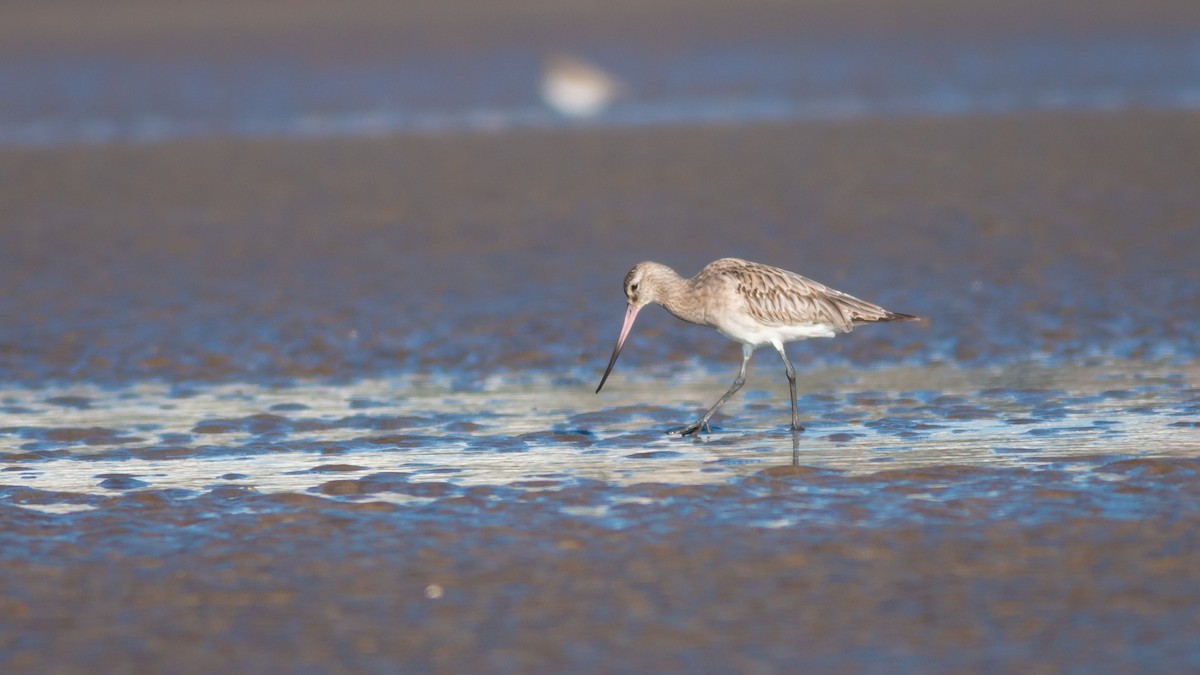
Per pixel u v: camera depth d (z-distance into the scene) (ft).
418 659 26.71
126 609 29.37
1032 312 57.41
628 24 189.26
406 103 135.33
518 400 47.67
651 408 46.24
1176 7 184.34
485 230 78.18
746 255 70.74
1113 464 37.19
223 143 112.68
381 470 39.09
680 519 34.01
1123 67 144.46
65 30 190.49
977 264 66.64
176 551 32.65
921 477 36.83
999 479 36.35
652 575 30.48
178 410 46.96
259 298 64.03
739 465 38.83
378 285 66.13
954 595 28.89
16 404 48.03
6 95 145.59
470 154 104.32
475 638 27.55
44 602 29.81
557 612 28.68
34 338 57.62
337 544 32.83
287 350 55.36
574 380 50.55
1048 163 91.81
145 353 55.16
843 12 194.29
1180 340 51.93
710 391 48.57
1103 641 26.55
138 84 150.61
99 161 104.53
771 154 100.01
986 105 123.03
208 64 163.53
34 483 38.45
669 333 56.90
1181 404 43.37
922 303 60.08
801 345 54.49
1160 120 107.34
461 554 32.01
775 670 25.85
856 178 89.81
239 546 32.89
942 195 83.35
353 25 191.31
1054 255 67.41
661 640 27.25
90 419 45.80
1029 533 32.19
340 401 47.91
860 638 27.07
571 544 32.48
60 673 26.48
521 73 151.74
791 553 31.50
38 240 78.07
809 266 67.97
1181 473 36.14
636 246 73.26
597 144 107.34
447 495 36.42
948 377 48.65
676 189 88.33
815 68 153.17
